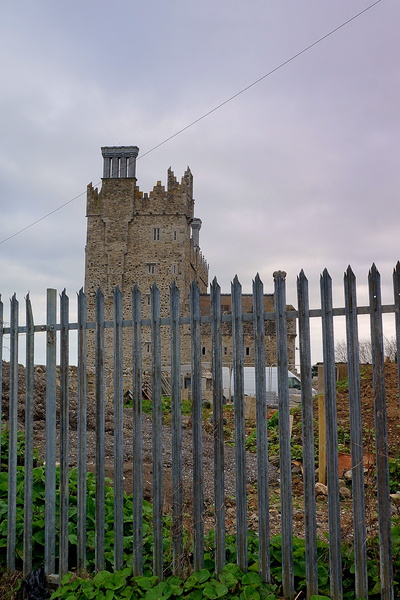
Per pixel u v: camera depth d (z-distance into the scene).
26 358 5.32
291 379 23.83
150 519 5.75
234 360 4.45
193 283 4.61
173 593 4.26
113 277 55.53
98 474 4.84
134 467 4.71
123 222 56.03
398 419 11.70
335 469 4.09
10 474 5.25
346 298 4.08
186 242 56.62
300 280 4.25
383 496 3.96
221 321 4.55
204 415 19.30
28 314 5.34
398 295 3.96
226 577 4.25
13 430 5.27
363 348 33.38
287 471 4.25
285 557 4.24
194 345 4.58
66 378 5.09
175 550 4.58
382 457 3.97
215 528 4.47
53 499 5.07
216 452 4.48
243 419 4.46
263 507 4.32
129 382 29.41
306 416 4.21
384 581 3.95
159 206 56.22
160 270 55.41
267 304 41.44
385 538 3.96
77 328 5.04
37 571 5.00
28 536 5.11
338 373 16.95
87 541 5.23
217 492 4.49
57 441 12.17
